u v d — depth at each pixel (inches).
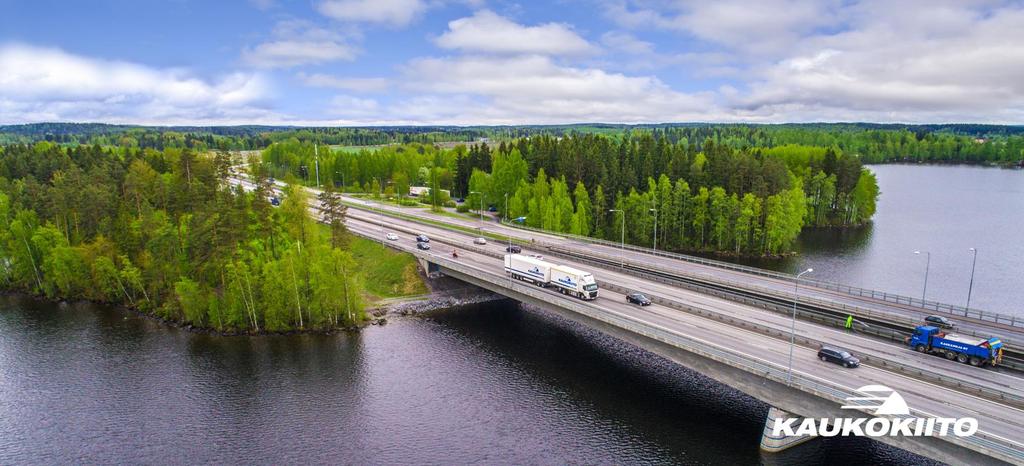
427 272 4205.2
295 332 3427.7
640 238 5728.3
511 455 2160.4
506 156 7135.8
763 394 2100.1
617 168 6067.9
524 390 2664.9
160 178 4830.2
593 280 3075.8
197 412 2514.8
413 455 2174.0
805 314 2721.5
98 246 3988.7
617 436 2267.5
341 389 2701.8
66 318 3718.0
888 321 2571.4
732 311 2824.8
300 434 2332.7
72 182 4726.9
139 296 3991.1
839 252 5467.5
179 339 3344.0
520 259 3476.9
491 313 3799.2
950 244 5723.4
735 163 5890.8
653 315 2780.5
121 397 2652.6
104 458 2196.1
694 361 2324.1
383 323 3587.6
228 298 3444.9
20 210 4407.0
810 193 6692.9
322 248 3550.7
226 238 3425.2
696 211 5620.1
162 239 3757.4
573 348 3174.2
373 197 7455.7
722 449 2161.7
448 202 7165.4
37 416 2497.5
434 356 3068.4
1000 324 2509.8
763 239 5413.4
